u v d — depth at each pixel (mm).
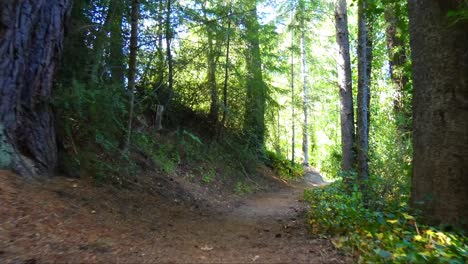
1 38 5914
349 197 9602
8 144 5879
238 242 5867
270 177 20172
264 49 17578
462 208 5371
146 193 8492
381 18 13414
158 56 11562
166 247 5195
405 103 10594
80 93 7090
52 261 3914
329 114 35219
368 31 13258
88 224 5465
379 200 8195
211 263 4449
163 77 13297
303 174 26312
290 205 11602
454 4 5613
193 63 13859
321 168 33844
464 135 5492
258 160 20422
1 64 5891
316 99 29188
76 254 4254
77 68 8008
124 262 4262
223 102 16125
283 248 5195
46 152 6559
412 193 6121
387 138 10359
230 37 14789
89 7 8414
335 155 17562
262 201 12898
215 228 7102
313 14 16328
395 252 4184
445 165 5570
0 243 4008
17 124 6125
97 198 6668
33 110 6418
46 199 5609
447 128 5609
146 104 12922
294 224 7574
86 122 8094
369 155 10734
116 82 8898
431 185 5707
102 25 8477
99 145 8641
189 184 11406
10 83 5992
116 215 6367
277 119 24578
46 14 6555
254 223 7918
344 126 13898
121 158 9070
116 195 7320
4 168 5727
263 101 17484
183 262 4469
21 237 4305
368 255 4203
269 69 17734
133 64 9250
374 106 12969
